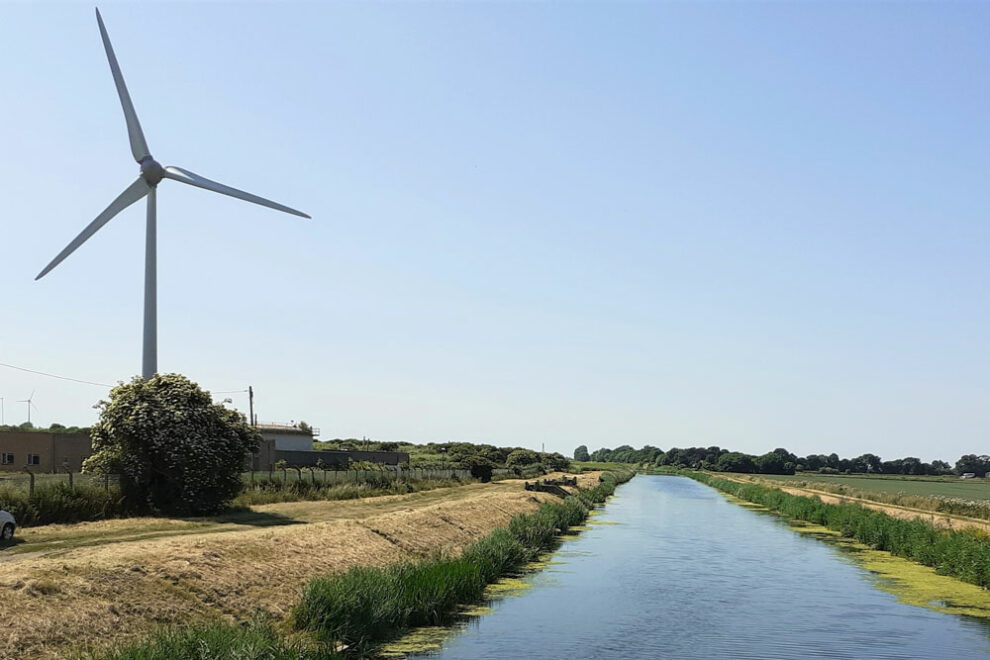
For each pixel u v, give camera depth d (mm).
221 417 45781
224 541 29625
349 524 39281
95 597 21797
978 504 81312
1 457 77438
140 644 18984
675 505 105250
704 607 34500
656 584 40188
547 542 55906
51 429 95250
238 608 25016
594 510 91750
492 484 109625
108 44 61094
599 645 27422
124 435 42500
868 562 49562
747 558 50938
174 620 22672
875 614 33406
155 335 58188
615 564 47000
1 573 21312
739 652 26812
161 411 43281
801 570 45875
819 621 31906
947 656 26625
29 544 29391
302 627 24562
